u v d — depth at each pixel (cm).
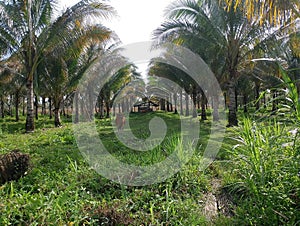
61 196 281
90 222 245
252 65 1038
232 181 344
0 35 963
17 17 958
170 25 941
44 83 1327
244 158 290
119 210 271
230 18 930
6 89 1822
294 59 1238
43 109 2870
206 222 260
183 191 342
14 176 385
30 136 908
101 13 943
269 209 232
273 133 302
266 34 917
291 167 245
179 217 270
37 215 247
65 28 941
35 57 1034
